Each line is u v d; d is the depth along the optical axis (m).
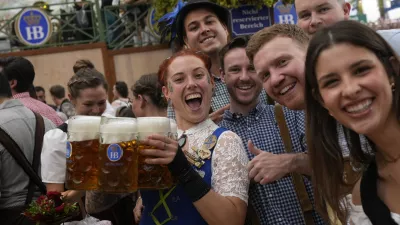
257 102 2.62
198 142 2.20
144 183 1.91
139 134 1.89
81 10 9.61
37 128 3.12
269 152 2.37
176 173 1.94
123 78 9.54
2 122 3.02
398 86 1.63
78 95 3.15
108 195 2.43
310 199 2.37
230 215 2.01
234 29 7.68
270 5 7.65
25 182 3.02
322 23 2.92
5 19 9.71
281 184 2.40
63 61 9.34
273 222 2.35
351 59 1.58
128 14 9.70
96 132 1.91
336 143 1.84
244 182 2.11
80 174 1.90
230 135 2.17
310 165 1.89
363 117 1.60
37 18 9.28
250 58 2.36
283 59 2.20
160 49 9.62
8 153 2.98
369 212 1.72
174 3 7.76
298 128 2.48
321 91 1.67
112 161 1.82
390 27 2.44
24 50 9.30
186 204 2.10
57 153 2.89
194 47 3.39
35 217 2.41
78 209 2.58
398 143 1.67
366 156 1.84
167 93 2.35
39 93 7.55
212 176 2.12
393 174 1.72
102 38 9.52
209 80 2.28
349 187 1.87
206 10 3.38
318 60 1.64
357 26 1.63
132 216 3.38
